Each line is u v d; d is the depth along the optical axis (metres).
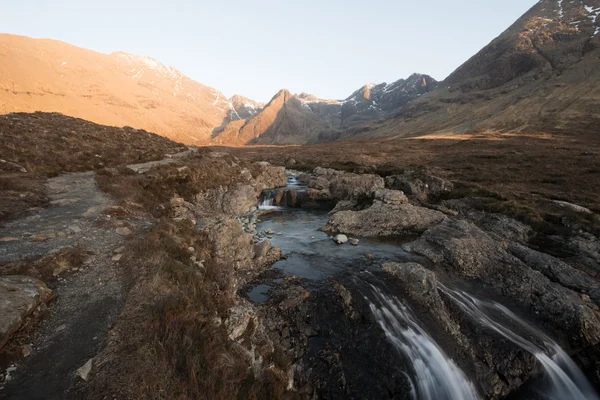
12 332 6.30
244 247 17.81
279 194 38.97
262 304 13.82
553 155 55.12
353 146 111.25
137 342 6.96
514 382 11.59
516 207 28.95
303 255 20.14
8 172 19.23
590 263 20.22
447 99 190.12
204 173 30.83
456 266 18.33
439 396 10.92
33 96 194.50
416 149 89.50
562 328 13.84
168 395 5.93
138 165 29.16
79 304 8.18
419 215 27.09
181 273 10.31
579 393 12.30
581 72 128.38
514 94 144.62
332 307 13.93
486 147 76.75
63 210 15.42
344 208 33.78
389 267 17.41
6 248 10.41
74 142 29.78
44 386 5.69
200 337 7.76
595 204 28.97
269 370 9.08
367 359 11.55
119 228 13.57
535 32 188.88
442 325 13.44
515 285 16.48
